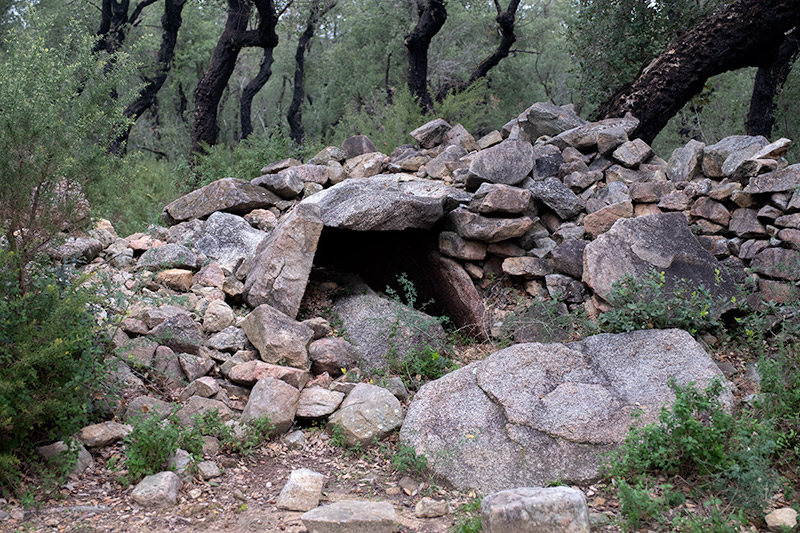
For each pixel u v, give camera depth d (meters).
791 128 12.62
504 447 4.42
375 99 18.80
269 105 31.83
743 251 6.19
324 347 5.54
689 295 5.69
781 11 8.28
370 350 5.81
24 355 3.88
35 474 4.02
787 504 3.83
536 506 3.48
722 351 5.63
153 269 6.23
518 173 6.98
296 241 5.95
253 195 7.43
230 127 27.88
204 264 6.50
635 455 4.15
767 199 6.21
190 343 5.33
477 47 22.84
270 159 10.14
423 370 5.70
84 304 4.32
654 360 4.98
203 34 24.16
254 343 5.45
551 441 4.41
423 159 8.24
